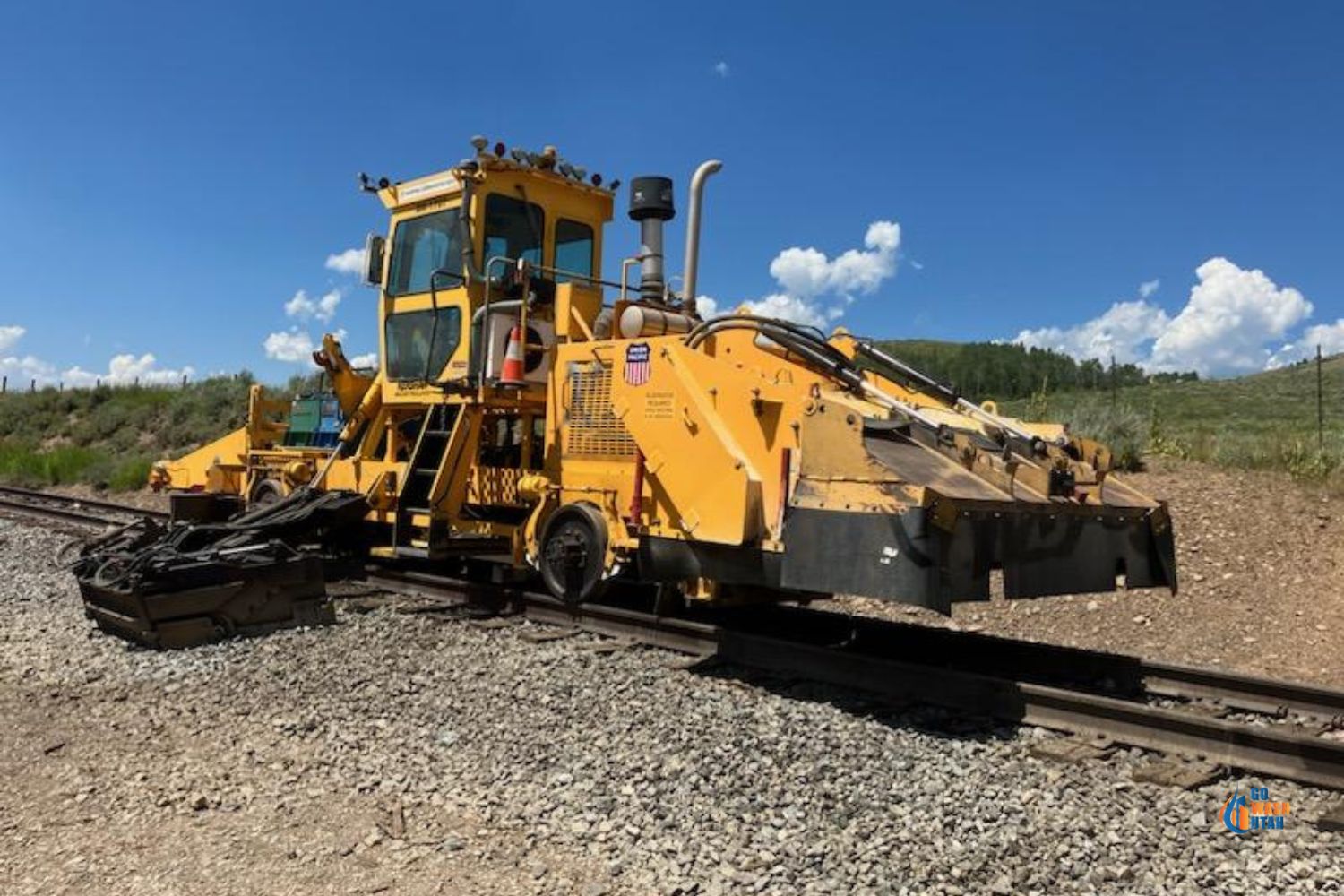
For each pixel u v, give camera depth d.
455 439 9.05
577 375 8.10
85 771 5.01
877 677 6.21
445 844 4.16
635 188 9.22
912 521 5.33
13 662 7.08
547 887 3.81
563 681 6.43
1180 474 12.59
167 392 32.84
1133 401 19.11
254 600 7.83
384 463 10.12
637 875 3.90
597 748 5.24
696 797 4.60
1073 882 3.82
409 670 6.73
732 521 6.57
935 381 7.46
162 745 5.39
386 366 10.44
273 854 4.09
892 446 5.95
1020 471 6.06
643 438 7.34
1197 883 3.79
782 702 5.98
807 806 4.49
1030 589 5.77
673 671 6.70
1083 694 5.49
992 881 3.83
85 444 29.97
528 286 8.84
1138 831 4.20
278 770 5.03
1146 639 8.59
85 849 4.12
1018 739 5.36
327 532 10.55
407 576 9.64
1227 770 4.85
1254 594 9.23
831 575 5.74
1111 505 6.41
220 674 6.73
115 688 6.46
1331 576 9.38
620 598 9.20
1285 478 11.94
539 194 9.96
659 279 9.18
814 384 6.39
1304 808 4.45
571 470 8.08
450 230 9.73
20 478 24.84
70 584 10.03
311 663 6.91
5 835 4.26
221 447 14.63
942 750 5.20
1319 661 7.83
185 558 7.64
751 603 7.67
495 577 9.16
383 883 3.85
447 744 5.35
